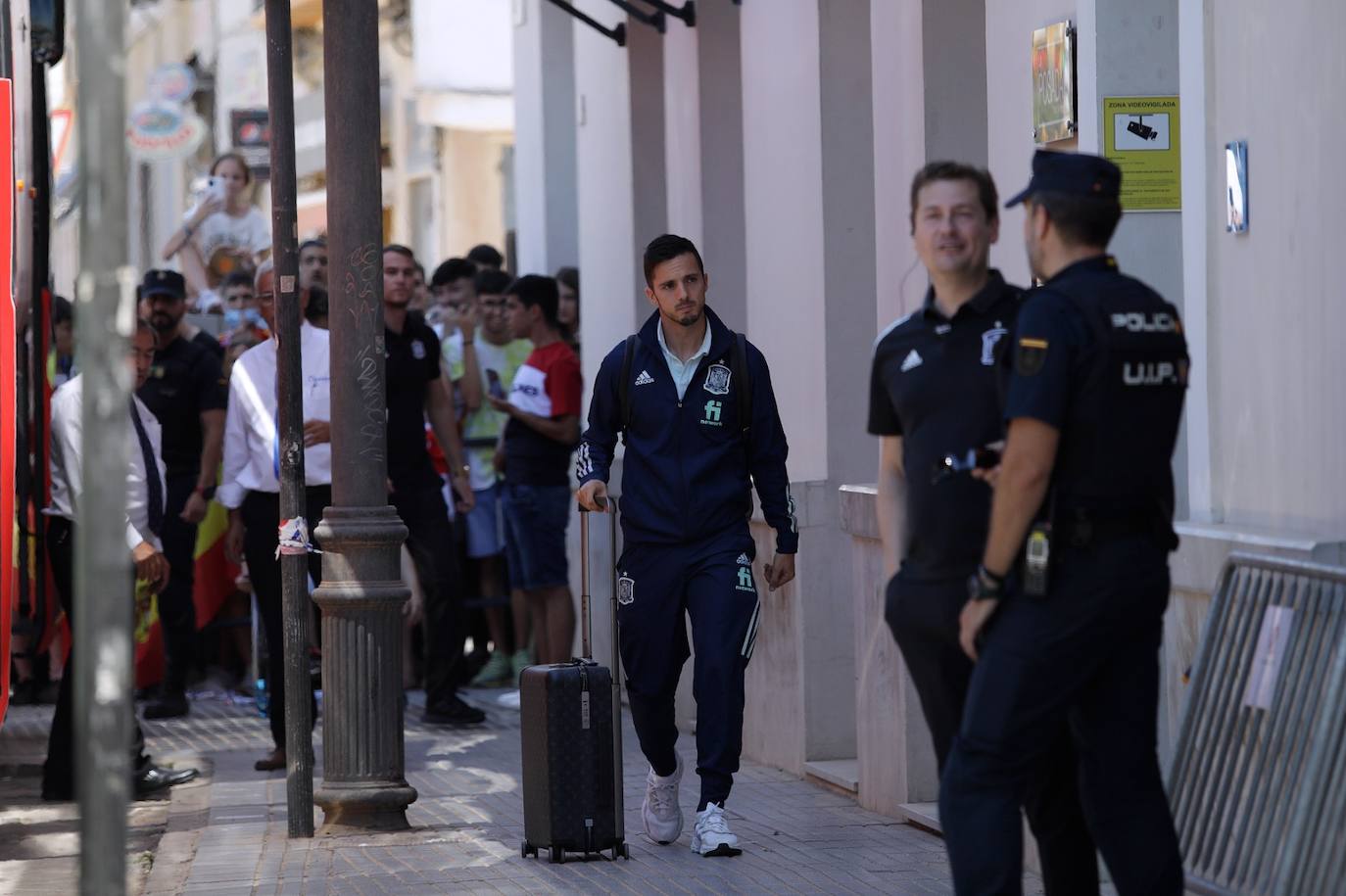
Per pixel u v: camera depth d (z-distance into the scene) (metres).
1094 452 6.92
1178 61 9.84
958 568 7.43
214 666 20.84
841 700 14.07
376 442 12.11
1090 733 7.31
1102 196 7.09
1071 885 7.97
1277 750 7.66
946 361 7.50
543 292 18.48
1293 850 7.31
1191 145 9.47
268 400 15.11
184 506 18.78
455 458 17.61
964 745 7.16
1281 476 8.76
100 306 4.89
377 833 12.10
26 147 15.33
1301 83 8.53
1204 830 8.07
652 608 11.17
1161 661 9.06
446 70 33.50
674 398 11.15
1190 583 8.73
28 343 15.13
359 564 12.10
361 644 12.12
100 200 4.89
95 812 4.88
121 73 4.90
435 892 10.37
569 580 19.67
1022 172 11.79
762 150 15.25
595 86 19.69
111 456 4.91
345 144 11.95
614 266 19.17
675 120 17.31
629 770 14.72
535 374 18.45
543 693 10.98
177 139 27.17
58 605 14.85
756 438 11.29
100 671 4.89
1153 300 7.04
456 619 17.44
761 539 14.64
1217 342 9.32
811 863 10.92
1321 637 7.52
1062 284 7.02
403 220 39.78
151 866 12.07
